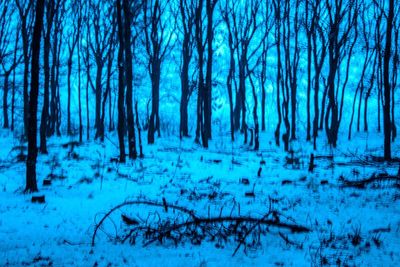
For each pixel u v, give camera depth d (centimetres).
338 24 2494
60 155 1719
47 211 796
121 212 795
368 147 2511
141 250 571
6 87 3150
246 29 2950
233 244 604
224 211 809
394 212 788
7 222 703
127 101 1728
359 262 518
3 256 529
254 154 2092
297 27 2848
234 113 3662
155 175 1298
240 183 1170
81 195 973
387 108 1695
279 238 632
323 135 3038
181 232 671
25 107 2384
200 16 2320
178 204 877
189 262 519
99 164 1455
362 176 1264
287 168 1522
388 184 1090
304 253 556
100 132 2639
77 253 552
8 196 934
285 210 818
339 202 887
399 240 610
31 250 560
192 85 3112
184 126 2952
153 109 2412
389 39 1566
